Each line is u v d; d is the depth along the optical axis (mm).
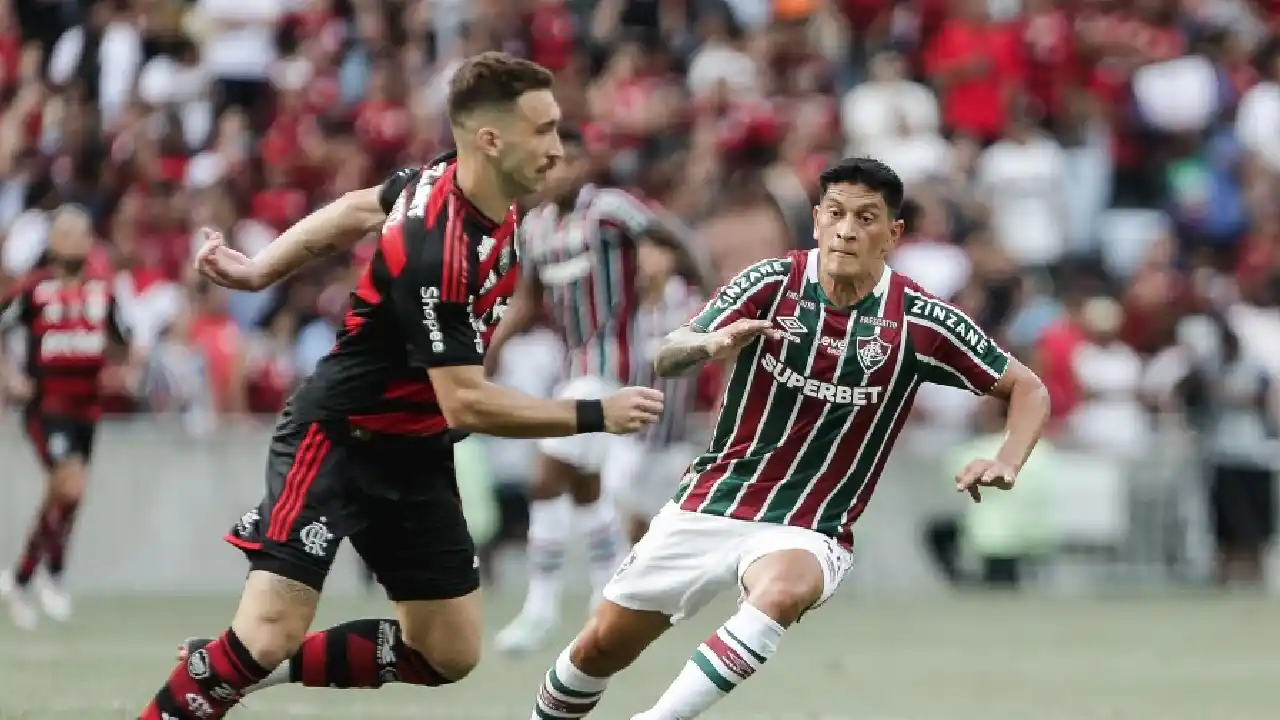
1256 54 74188
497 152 18641
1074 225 68375
